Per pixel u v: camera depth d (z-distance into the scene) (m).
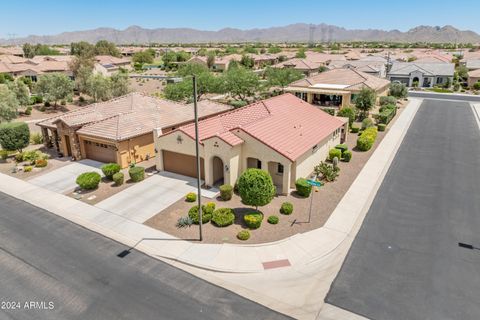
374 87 53.69
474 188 24.23
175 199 22.78
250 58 117.56
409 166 28.75
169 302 13.59
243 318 12.75
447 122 45.00
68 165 29.98
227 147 22.81
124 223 19.72
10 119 42.25
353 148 34.25
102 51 149.25
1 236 18.47
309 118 30.44
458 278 14.89
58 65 91.12
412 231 18.69
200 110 38.41
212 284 14.63
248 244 17.41
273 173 24.58
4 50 154.88
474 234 18.39
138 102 35.16
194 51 186.38
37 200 22.94
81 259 16.41
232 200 22.56
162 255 16.62
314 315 12.88
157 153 27.64
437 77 79.19
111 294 14.07
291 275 15.16
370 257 16.38
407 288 14.28
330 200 22.38
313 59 108.62
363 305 13.36
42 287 14.52
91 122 31.52
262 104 29.34
